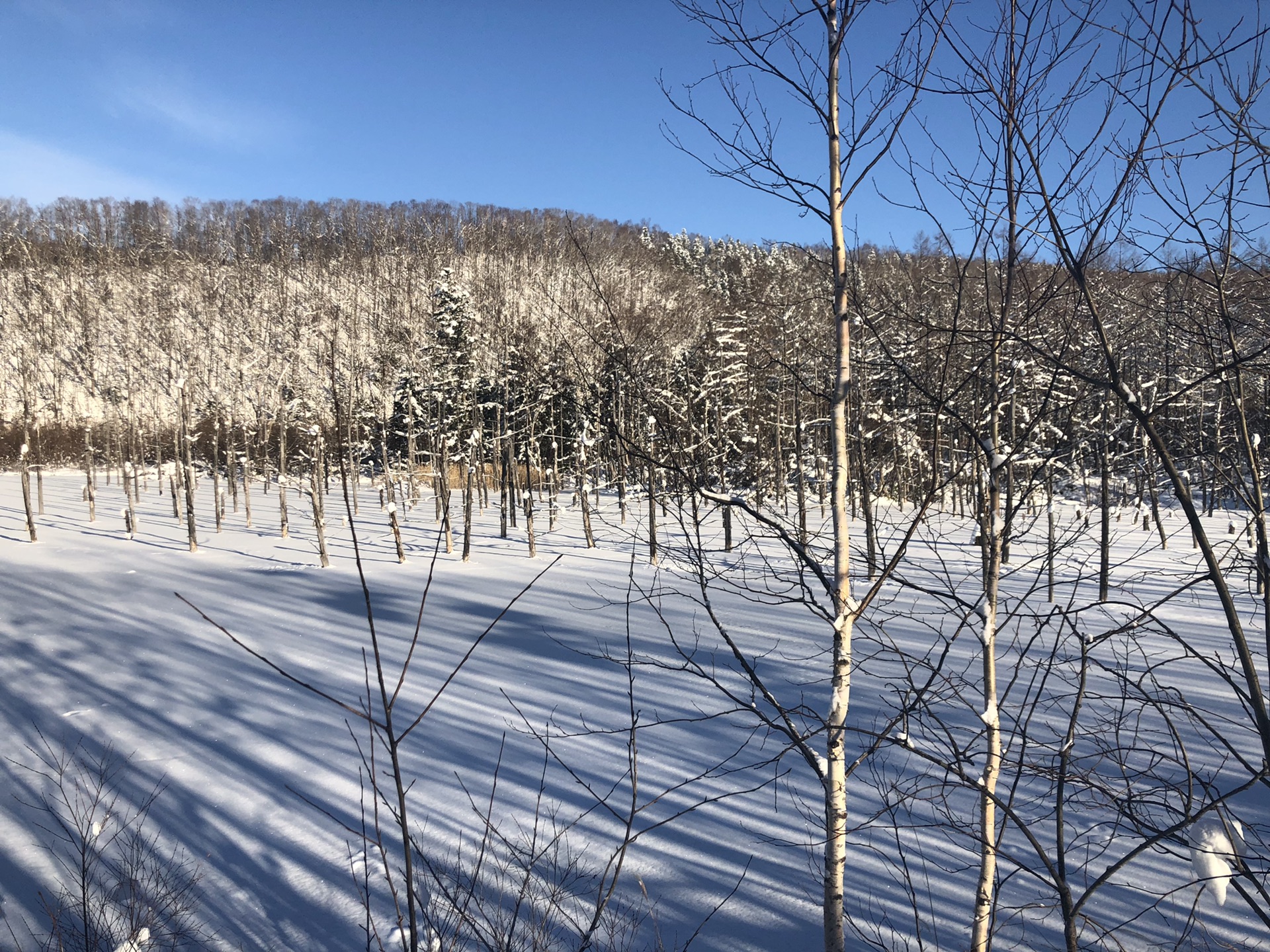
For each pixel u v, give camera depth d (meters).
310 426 38.25
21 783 9.91
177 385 44.31
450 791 9.92
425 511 42.09
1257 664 13.51
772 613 19.41
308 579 25.84
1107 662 12.94
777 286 13.21
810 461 18.17
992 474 4.72
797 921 7.02
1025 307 4.63
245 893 7.55
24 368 47.25
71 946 6.28
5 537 33.72
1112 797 4.42
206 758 11.05
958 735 10.23
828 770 4.54
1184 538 24.56
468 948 5.94
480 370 34.47
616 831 8.78
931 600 16.42
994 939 6.61
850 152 4.58
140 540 33.94
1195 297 4.29
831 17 4.51
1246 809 8.27
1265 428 4.81
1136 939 6.57
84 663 15.95
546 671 14.98
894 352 4.86
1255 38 3.53
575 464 31.81
